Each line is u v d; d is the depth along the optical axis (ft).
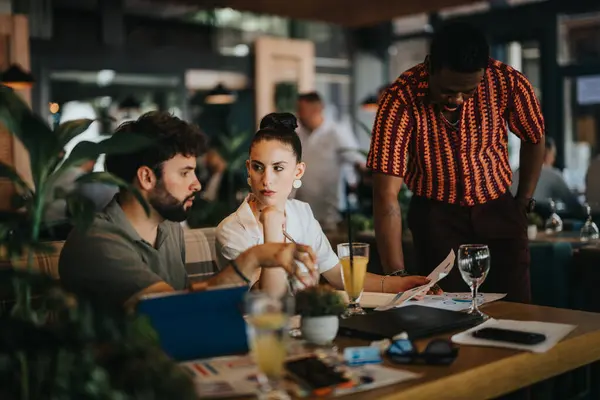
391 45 32.89
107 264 5.91
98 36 26.35
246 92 30.17
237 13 29.53
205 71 28.91
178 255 6.79
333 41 32.73
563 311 6.63
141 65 27.25
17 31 23.61
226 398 4.27
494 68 8.45
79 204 5.04
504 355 5.12
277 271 6.24
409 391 4.36
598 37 26.22
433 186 8.78
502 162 8.81
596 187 18.61
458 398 4.67
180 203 6.16
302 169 7.53
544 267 12.65
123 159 6.04
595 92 26.37
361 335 5.66
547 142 18.72
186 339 5.06
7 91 4.85
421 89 8.39
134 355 3.81
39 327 3.86
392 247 8.63
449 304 6.84
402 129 8.50
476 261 6.30
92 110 26.53
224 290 5.20
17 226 4.88
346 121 33.24
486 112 8.45
